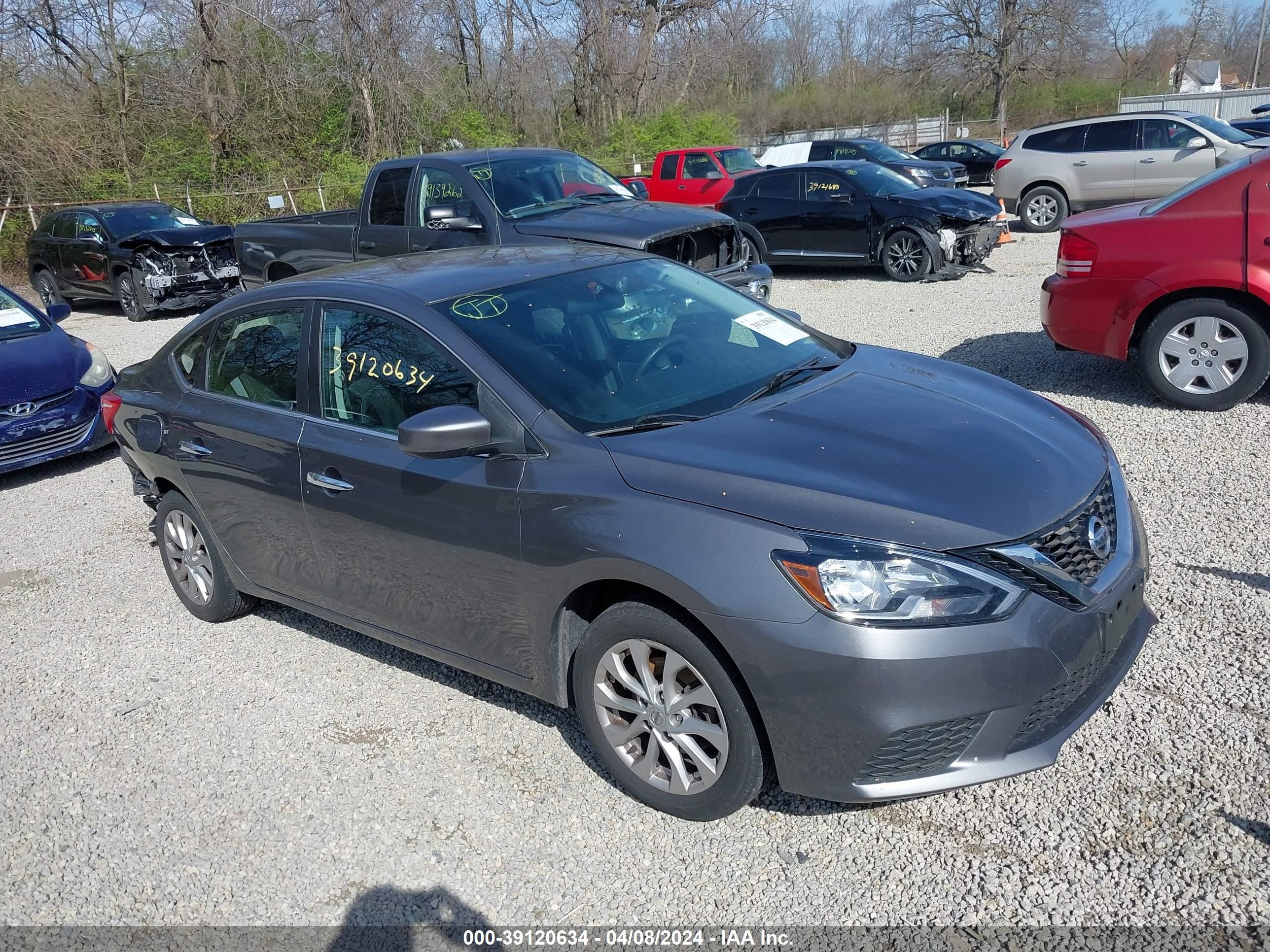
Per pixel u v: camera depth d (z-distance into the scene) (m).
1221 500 5.05
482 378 3.47
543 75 36.66
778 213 13.45
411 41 30.69
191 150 28.36
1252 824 2.90
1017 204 16.92
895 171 13.66
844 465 3.03
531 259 4.34
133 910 3.07
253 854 3.26
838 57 50.66
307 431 3.96
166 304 14.28
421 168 9.17
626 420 3.39
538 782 3.47
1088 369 7.67
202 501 4.57
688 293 4.30
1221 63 65.69
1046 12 45.19
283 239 10.63
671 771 3.16
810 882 2.90
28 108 23.73
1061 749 3.30
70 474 7.74
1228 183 6.11
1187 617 4.00
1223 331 6.26
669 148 36.19
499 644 3.52
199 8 27.39
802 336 4.27
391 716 3.96
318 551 4.05
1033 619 2.77
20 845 3.44
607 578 3.07
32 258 16.42
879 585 2.71
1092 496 3.12
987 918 2.71
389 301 3.84
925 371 3.94
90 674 4.55
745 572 2.79
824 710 2.75
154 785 3.67
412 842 3.23
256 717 4.05
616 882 2.98
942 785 2.79
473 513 3.38
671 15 40.25
